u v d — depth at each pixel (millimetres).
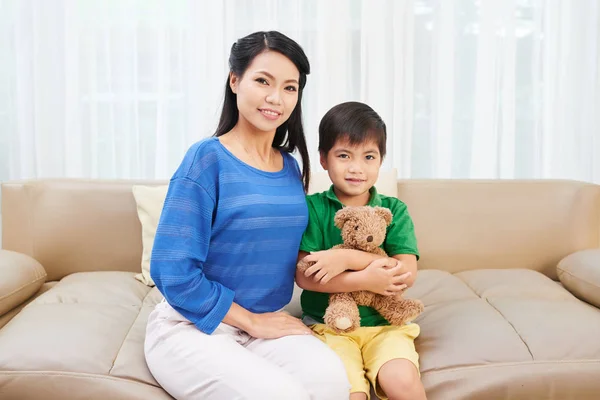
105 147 2650
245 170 1460
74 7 2520
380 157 1631
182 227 1375
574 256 2010
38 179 2191
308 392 1301
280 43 1447
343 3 2609
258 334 1417
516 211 2221
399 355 1436
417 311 1544
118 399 1361
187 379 1316
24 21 2541
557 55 2699
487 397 1447
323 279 1482
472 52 2715
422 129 2736
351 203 1670
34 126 2604
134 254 2133
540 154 2740
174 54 2615
